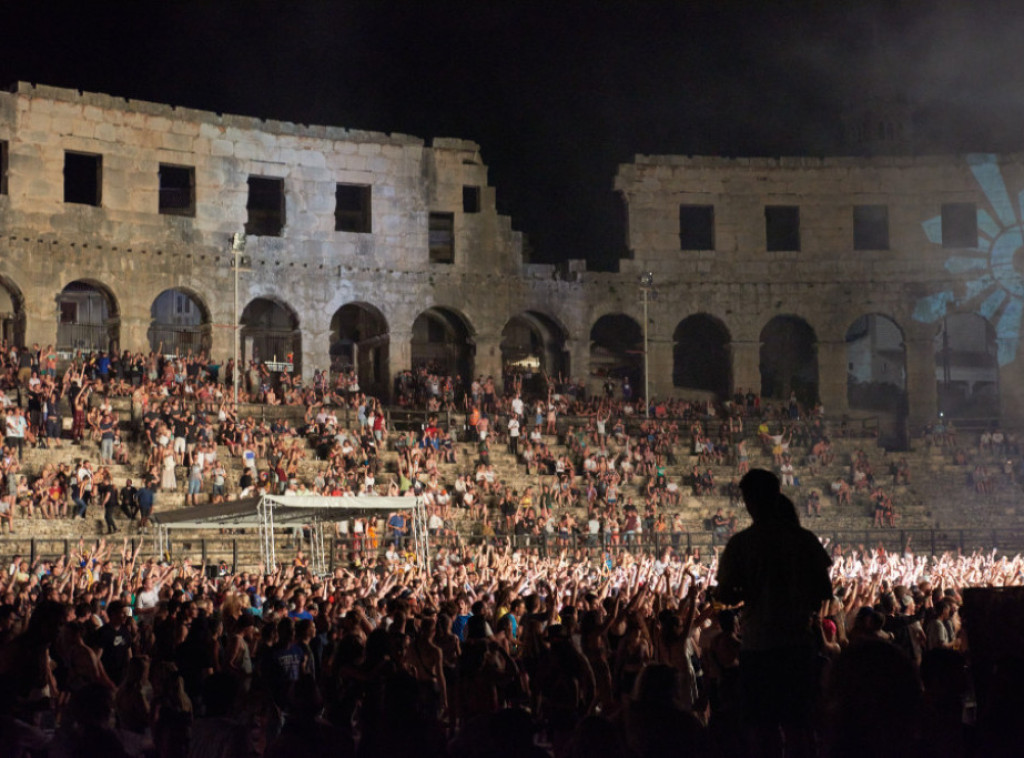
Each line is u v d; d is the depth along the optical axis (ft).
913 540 180.65
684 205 231.30
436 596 83.51
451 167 219.61
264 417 184.75
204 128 201.77
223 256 201.26
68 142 190.80
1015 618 35.55
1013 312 228.63
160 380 180.24
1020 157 230.07
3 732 41.45
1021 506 196.34
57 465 150.20
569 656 49.01
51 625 49.75
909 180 231.71
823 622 62.08
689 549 163.43
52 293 187.52
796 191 231.50
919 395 228.84
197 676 52.95
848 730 29.81
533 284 222.89
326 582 95.61
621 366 243.81
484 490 176.86
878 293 230.48
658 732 34.50
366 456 174.29
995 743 32.42
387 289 213.05
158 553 138.51
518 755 34.91
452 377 216.13
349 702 45.19
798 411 214.48
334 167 211.20
